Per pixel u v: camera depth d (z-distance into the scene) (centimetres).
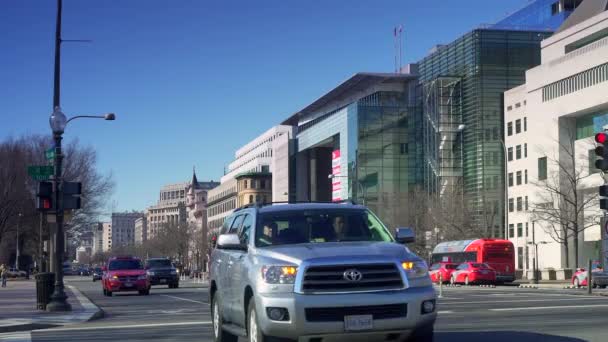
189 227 15738
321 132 11369
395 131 9681
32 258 10888
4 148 6303
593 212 6525
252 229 1011
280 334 862
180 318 1912
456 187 8106
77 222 6456
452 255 6003
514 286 4853
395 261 873
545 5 9725
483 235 7594
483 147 8400
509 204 8219
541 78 7294
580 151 6775
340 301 842
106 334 1495
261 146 16738
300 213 1030
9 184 6250
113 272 3584
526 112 7988
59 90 2328
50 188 2198
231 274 1052
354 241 977
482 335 1245
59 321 1866
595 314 1658
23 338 1453
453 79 8900
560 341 1138
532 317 1608
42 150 6347
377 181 9556
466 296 2744
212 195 18875
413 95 9956
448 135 8894
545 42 7481
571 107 6831
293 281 862
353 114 9794
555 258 7081
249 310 941
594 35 6806
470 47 8650
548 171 6962
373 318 848
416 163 9631
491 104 8494
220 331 1145
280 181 13350
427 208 7838
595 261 6419
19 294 3653
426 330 886
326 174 12394
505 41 8588
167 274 4622
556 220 6212
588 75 6631
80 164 6319
